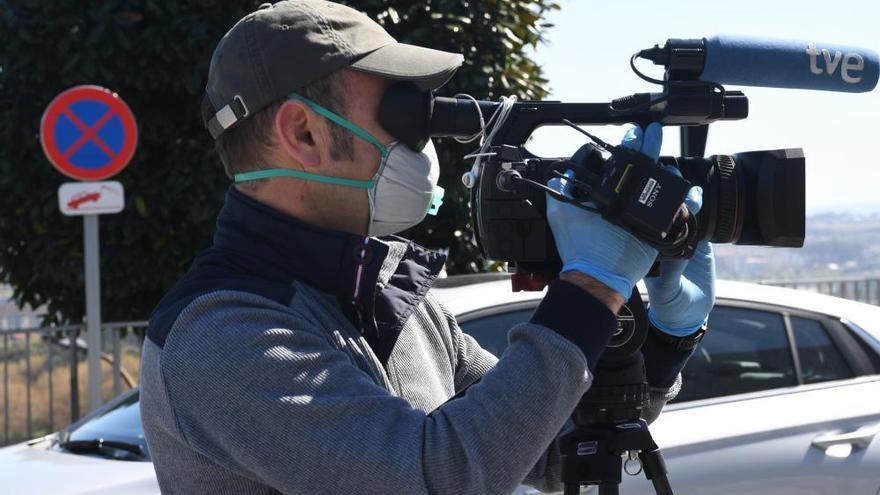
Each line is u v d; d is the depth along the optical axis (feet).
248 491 4.45
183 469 4.54
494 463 4.15
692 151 5.55
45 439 12.95
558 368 4.26
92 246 17.65
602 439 5.55
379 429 4.18
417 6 18.86
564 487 5.62
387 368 4.93
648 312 5.94
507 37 19.30
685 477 11.09
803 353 12.60
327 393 4.26
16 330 21.16
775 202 5.10
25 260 20.15
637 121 5.10
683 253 4.84
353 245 4.74
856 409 11.98
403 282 5.10
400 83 4.83
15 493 10.79
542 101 5.24
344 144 4.78
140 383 4.70
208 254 4.82
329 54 4.66
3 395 21.11
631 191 4.53
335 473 4.14
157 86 18.44
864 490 11.57
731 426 11.50
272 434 4.20
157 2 18.07
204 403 4.29
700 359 12.09
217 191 18.76
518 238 5.10
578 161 4.80
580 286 4.48
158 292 20.81
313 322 4.56
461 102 5.15
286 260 4.72
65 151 17.21
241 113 4.75
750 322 12.55
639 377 5.58
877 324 13.10
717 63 4.93
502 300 11.77
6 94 19.01
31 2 18.02
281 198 4.83
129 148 17.47
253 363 4.25
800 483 11.39
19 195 19.21
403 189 4.90
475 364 5.91
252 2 18.29
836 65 5.02
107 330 20.61
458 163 18.56
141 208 18.80
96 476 10.98
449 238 20.21
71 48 18.12
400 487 4.10
